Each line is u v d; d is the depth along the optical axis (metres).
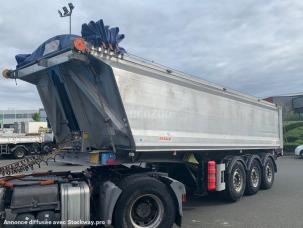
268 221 7.76
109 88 6.37
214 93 9.27
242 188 10.16
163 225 6.37
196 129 8.40
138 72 6.71
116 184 6.15
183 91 8.00
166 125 7.38
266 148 12.49
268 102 12.90
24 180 6.12
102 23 6.12
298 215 8.32
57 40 6.31
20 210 5.48
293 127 39.12
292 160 26.17
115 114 6.50
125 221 6.03
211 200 10.09
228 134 9.89
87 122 6.86
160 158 7.71
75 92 6.73
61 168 8.43
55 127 7.39
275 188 12.35
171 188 6.54
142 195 6.23
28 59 6.89
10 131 34.09
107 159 6.51
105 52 6.10
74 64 6.38
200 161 9.02
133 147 6.55
